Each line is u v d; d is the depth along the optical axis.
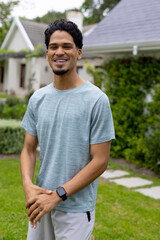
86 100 1.53
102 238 2.94
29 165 1.70
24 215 3.34
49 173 1.61
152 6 7.76
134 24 7.29
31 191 1.51
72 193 1.48
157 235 3.11
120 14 8.29
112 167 5.86
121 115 6.56
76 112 1.53
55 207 1.57
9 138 6.41
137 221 3.41
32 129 1.73
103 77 7.30
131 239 2.96
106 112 1.52
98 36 7.59
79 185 1.48
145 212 3.68
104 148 1.52
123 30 7.23
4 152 6.38
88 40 7.55
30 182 1.57
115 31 7.43
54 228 1.62
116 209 3.71
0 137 6.34
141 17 7.50
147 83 6.30
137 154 6.13
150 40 5.71
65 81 1.59
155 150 5.59
